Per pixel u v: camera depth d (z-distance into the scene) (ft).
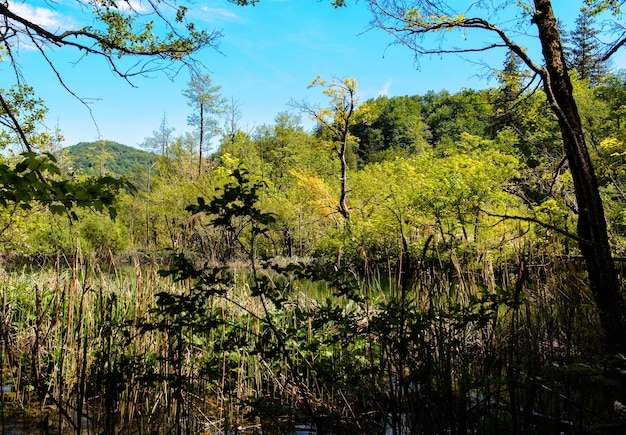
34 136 31.65
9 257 49.49
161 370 13.84
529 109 25.04
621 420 9.29
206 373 12.32
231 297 18.78
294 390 13.96
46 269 28.91
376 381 12.17
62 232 47.78
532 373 9.77
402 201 46.73
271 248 74.90
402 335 10.27
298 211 78.28
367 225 48.96
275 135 143.84
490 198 40.42
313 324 11.02
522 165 40.96
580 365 8.02
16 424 14.15
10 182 9.17
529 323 14.05
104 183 10.44
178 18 22.67
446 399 10.33
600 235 15.17
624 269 21.09
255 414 10.49
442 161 45.75
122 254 64.85
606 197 36.91
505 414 11.46
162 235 71.97
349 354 13.29
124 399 14.66
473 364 13.07
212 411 15.11
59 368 16.14
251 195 9.19
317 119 74.54
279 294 10.64
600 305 14.89
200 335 14.24
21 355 17.56
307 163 129.29
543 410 10.75
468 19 19.11
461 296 15.31
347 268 11.90
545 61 17.42
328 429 10.80
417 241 33.83
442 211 40.81
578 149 15.98
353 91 71.82
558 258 20.38
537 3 17.52
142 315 16.40
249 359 16.40
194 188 73.10
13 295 22.62
